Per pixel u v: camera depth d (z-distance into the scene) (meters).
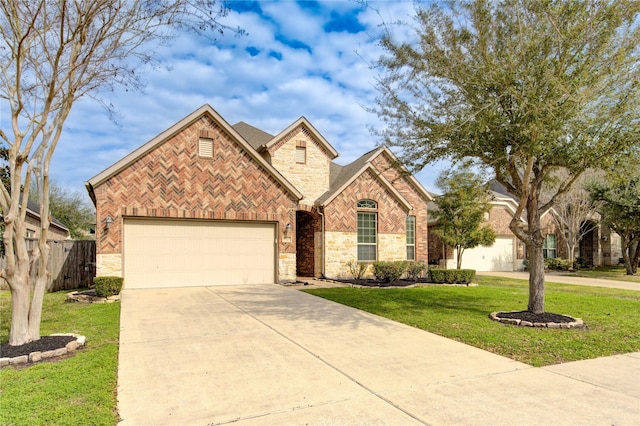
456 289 15.32
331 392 4.90
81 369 5.59
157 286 14.35
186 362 6.05
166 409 4.41
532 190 9.36
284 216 16.28
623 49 7.21
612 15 7.22
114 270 13.57
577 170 8.78
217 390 4.96
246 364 5.96
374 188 19.48
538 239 9.36
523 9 7.90
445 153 9.08
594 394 4.86
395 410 4.39
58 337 6.98
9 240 6.35
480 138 8.80
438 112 8.91
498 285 17.42
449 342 7.26
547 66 7.70
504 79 7.72
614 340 7.39
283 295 12.91
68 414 4.18
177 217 14.46
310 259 19.55
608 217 23.42
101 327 8.24
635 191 20.86
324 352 6.59
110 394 4.77
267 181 15.98
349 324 8.70
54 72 6.50
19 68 6.16
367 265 19.00
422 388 5.04
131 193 13.87
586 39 7.48
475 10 7.98
